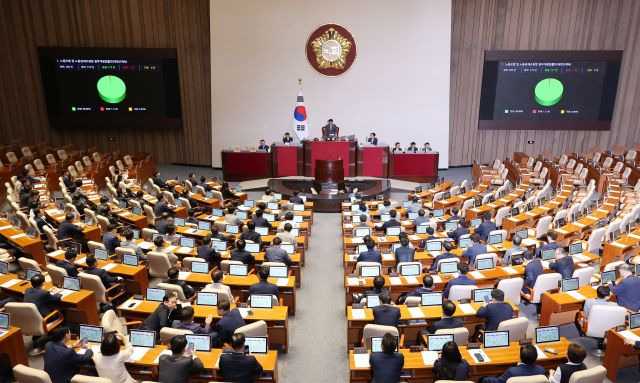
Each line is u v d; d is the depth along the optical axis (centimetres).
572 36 2122
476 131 2252
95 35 2161
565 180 1716
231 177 1975
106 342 566
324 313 951
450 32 2084
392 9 2067
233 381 579
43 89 2214
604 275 850
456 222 1234
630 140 2227
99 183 1828
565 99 2128
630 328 695
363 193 1705
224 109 2169
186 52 2164
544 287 857
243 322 693
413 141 2180
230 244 1112
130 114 2192
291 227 1133
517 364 611
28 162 1966
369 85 2128
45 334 734
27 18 2144
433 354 633
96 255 974
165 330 647
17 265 1099
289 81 2131
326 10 2073
